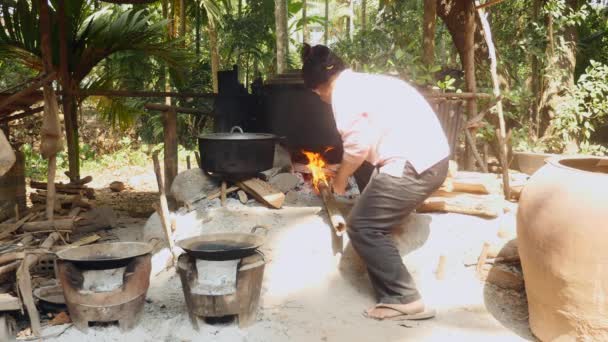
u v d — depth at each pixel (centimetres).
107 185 763
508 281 317
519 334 273
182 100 945
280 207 383
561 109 724
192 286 266
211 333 267
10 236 341
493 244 333
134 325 270
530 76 841
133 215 530
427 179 284
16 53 607
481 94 518
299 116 463
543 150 729
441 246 356
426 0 579
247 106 512
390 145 284
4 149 273
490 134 608
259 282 274
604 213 227
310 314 293
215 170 390
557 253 239
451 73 694
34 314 262
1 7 600
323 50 292
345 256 338
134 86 903
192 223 373
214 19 1009
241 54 1127
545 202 248
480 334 273
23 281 265
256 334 268
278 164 450
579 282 235
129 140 1062
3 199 387
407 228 358
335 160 469
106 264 262
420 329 277
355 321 286
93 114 1072
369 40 942
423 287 323
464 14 598
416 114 288
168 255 353
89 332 263
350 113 281
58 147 367
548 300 251
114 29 584
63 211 430
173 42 616
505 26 827
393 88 290
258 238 286
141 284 268
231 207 389
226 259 268
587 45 946
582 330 240
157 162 339
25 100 441
